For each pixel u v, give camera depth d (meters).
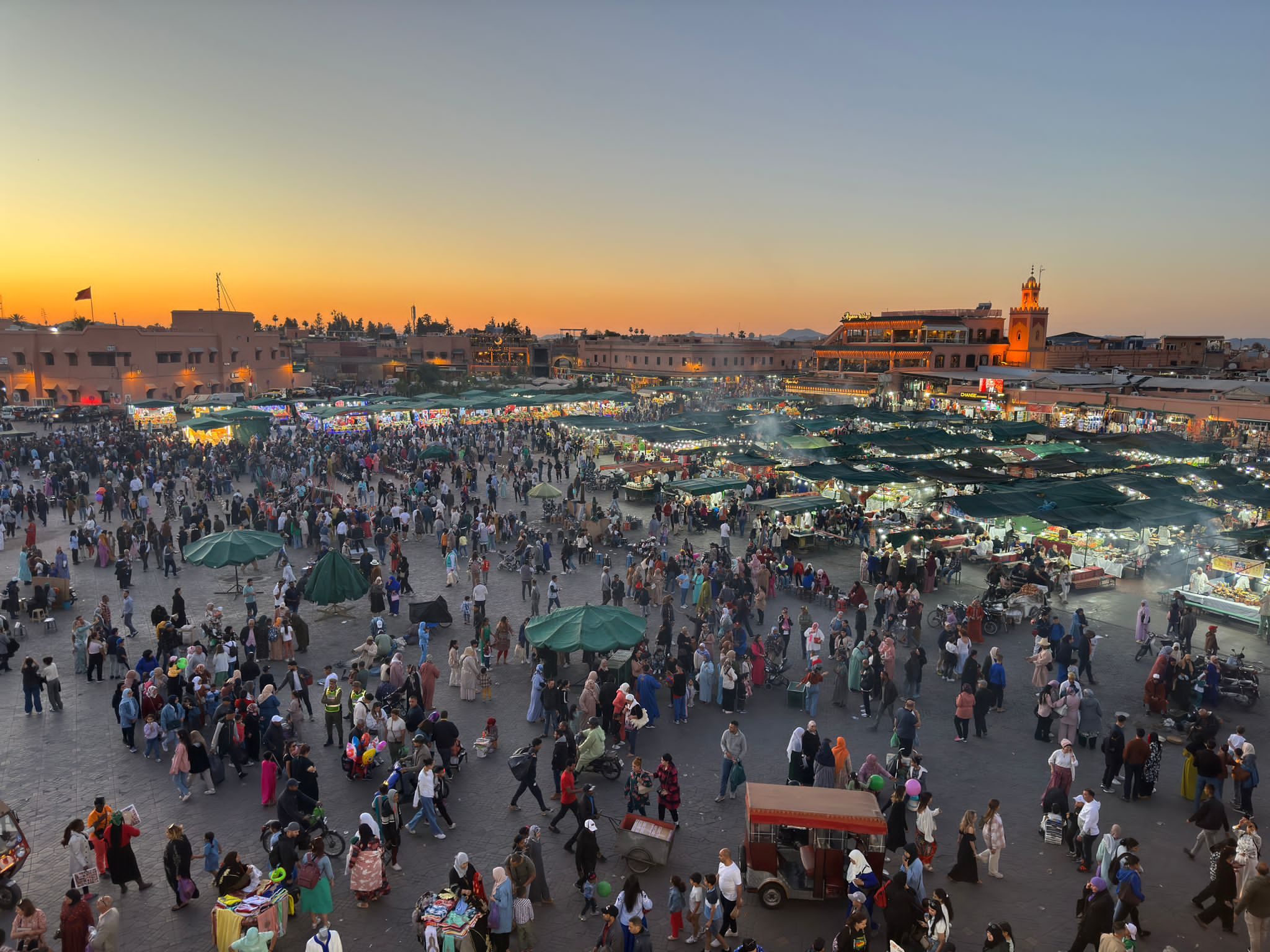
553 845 13.62
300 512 33.78
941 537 31.19
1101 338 109.25
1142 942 11.16
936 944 10.16
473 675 18.98
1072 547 30.33
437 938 10.39
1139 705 18.77
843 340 108.75
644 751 16.73
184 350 88.75
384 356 135.12
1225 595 25.53
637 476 42.38
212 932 11.42
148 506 36.34
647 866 12.77
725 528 31.83
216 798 15.02
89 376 80.75
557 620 19.16
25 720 18.08
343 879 12.80
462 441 57.09
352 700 18.00
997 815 12.59
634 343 121.50
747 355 115.38
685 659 18.92
